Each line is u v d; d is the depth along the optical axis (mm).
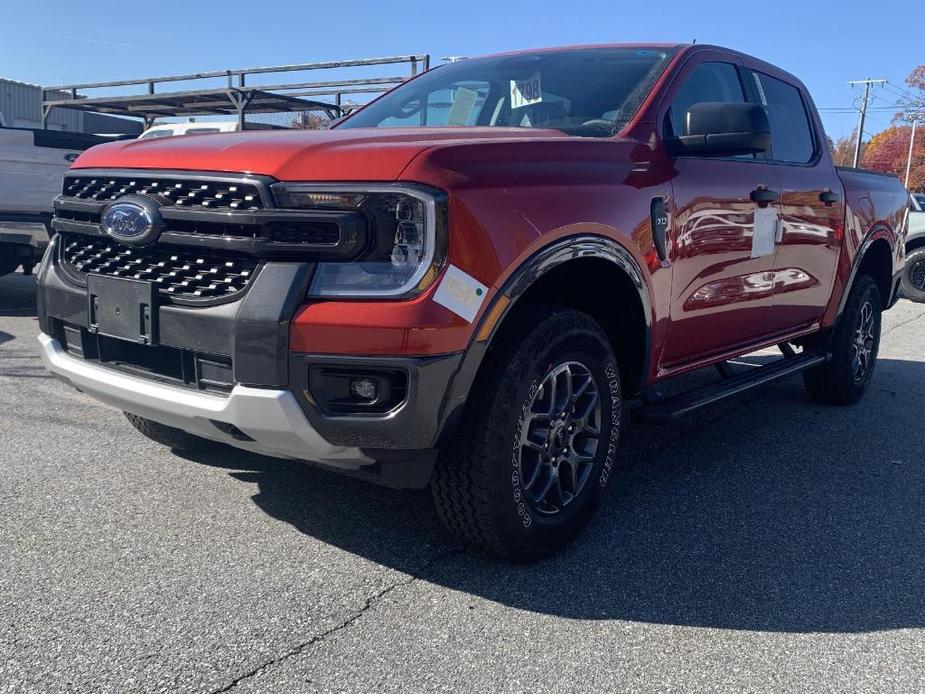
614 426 3301
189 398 2742
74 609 2604
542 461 3008
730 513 3582
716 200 3701
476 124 3926
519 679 2311
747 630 2613
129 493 3562
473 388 2770
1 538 3090
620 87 3732
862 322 5539
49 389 5266
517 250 2691
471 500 2805
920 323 10016
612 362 3232
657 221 3324
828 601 2818
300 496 3576
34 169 8125
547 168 2920
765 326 4426
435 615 2643
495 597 2770
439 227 2506
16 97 25141
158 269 2846
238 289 2641
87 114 25547
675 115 3701
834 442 4688
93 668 2295
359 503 3525
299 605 2674
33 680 2232
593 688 2281
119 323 2936
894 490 3924
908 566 3105
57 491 3557
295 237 2539
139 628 2506
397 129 3328
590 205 2990
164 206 2785
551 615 2666
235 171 2635
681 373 3857
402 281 2484
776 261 4273
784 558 3145
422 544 3152
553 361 2930
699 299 3709
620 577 2949
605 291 3352
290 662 2355
